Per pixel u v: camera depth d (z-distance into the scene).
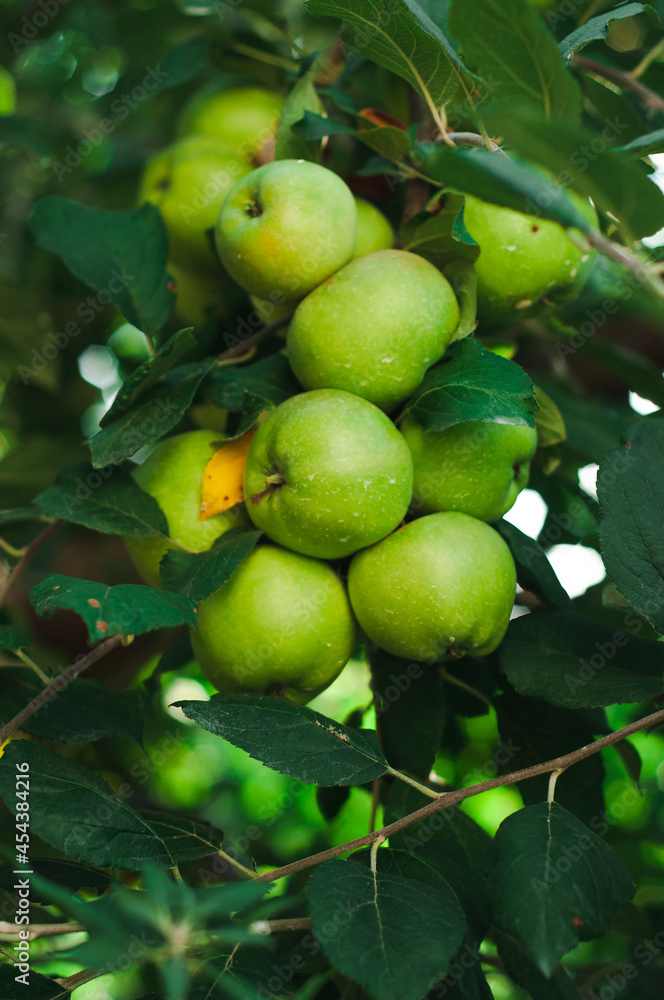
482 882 0.70
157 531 0.72
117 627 0.64
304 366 0.72
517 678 0.71
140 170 0.98
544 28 0.64
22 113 1.07
